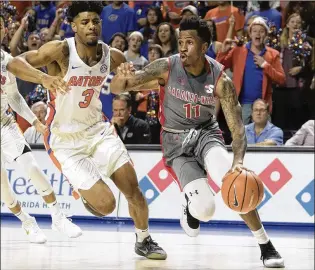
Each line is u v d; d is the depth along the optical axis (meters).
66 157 4.65
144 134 7.93
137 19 9.30
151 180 7.78
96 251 5.44
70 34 9.23
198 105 4.59
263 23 8.05
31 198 8.00
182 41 4.40
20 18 9.77
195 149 4.72
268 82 8.09
